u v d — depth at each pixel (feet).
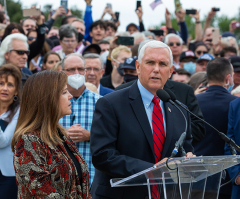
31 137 7.12
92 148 8.78
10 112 12.41
